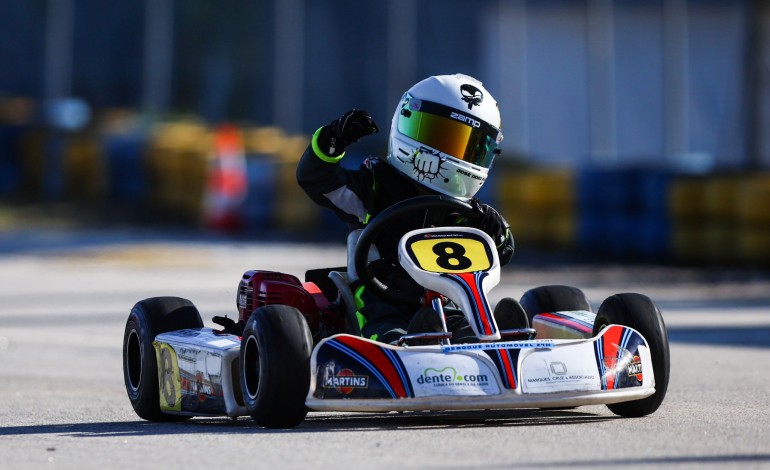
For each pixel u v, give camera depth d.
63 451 16.92
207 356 19.86
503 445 16.52
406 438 17.30
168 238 76.19
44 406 23.73
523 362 17.95
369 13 92.62
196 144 86.62
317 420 20.31
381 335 19.69
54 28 93.81
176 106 93.62
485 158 21.05
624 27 96.31
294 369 18.14
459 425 19.02
